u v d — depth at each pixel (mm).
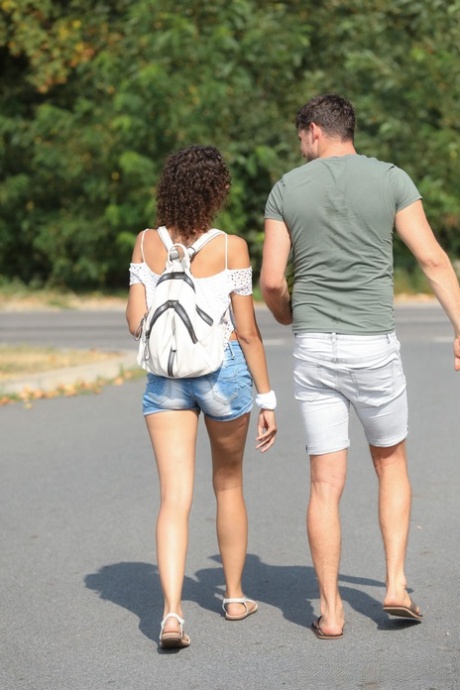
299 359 15805
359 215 15352
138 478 26219
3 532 21828
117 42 86750
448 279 15523
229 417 15750
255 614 17047
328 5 90750
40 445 30094
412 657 15039
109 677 14562
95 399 37625
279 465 27500
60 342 56250
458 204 86250
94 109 84625
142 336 15547
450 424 32312
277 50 85688
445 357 48281
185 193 15445
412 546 20391
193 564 19766
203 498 24500
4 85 90250
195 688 14094
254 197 85125
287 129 85000
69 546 20875
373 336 15508
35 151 84938
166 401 15570
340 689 13953
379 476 16375
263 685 14141
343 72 89875
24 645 15836
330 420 15812
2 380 39562
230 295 15594
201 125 82625
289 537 21297
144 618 17000
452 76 87688
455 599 17438
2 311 77250
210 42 84312
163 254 15609
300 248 15609
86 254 84875
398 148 87500
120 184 83188
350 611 17031
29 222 86750
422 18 91062
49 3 86625
